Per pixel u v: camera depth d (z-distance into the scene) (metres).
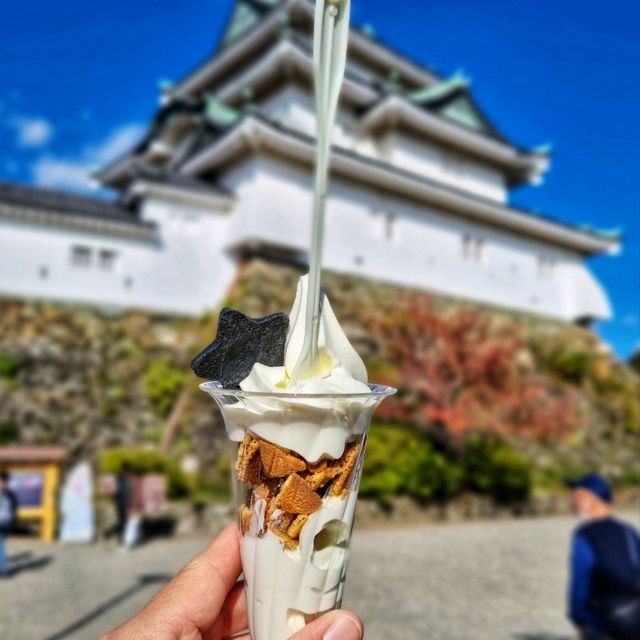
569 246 25.41
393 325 17.66
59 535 10.46
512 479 14.09
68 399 14.05
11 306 14.88
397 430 13.93
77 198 17.44
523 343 20.73
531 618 7.12
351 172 18.69
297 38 17.38
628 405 21.03
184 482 11.95
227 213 18.23
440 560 9.64
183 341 16.44
